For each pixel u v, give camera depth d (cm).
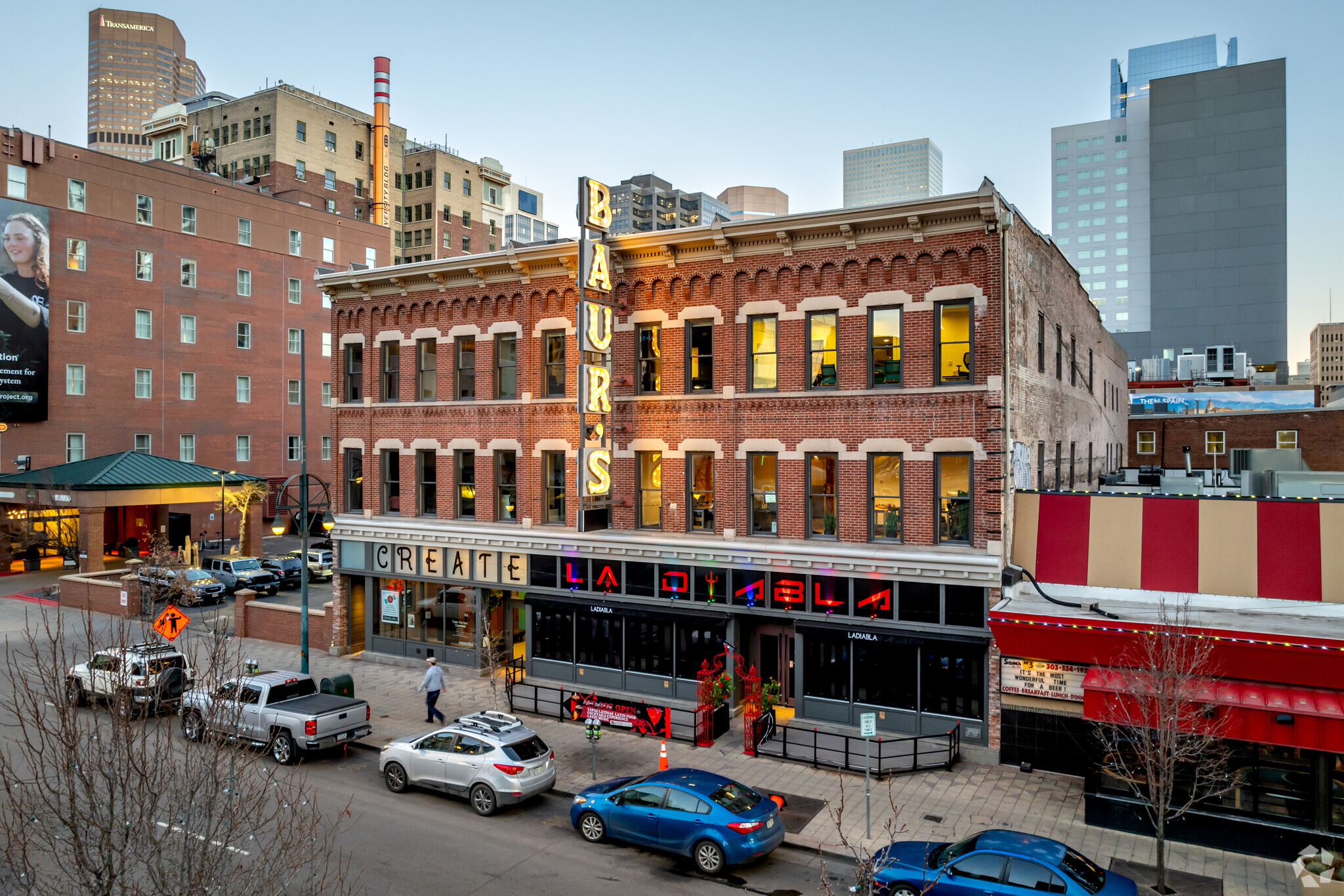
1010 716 1912
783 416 2216
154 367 5872
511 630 2762
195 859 835
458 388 2766
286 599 4141
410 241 10931
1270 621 1644
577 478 2484
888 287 2094
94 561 4472
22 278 5162
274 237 6688
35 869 797
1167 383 8300
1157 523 1917
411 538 2795
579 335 2284
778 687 2081
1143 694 1455
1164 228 14462
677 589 2352
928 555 2000
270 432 6644
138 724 1059
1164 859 1358
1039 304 2359
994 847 1245
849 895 1344
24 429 5200
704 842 1433
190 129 9675
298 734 1908
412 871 1420
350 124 9500
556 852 1516
